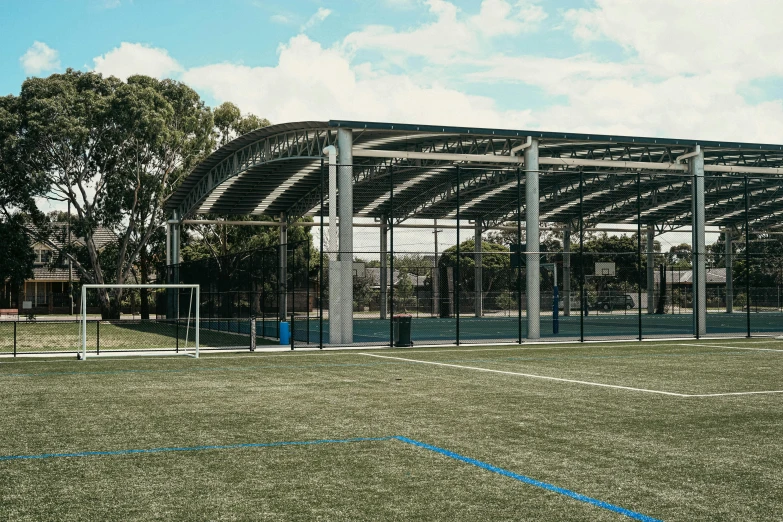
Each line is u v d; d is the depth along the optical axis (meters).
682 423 10.02
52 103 49.16
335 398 12.41
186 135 58.31
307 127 29.52
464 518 5.81
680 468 7.47
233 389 13.63
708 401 12.03
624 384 14.26
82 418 10.49
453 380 14.96
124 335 33.84
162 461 7.81
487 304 56.41
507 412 10.91
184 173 58.38
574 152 33.03
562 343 25.83
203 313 37.66
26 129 50.06
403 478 7.07
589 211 50.88
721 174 37.38
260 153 34.25
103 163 53.47
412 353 21.89
